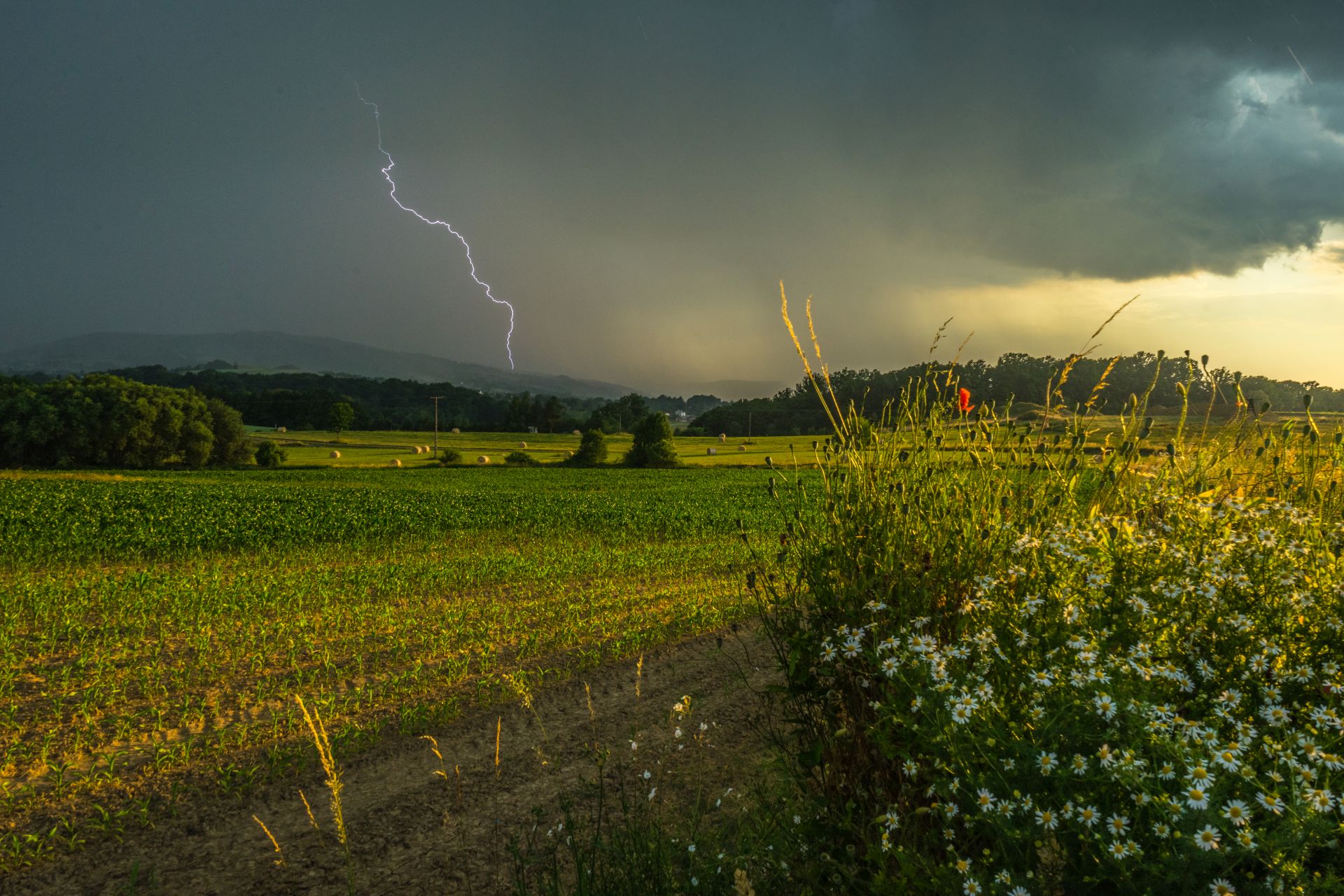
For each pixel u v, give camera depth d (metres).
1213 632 2.33
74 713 7.22
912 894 2.02
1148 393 3.19
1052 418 3.22
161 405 71.00
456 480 52.38
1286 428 3.28
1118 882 1.69
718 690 7.05
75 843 4.77
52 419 65.12
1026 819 1.95
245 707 7.44
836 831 2.66
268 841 4.79
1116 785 1.87
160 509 25.34
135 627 10.52
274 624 10.83
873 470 3.17
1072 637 2.29
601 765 3.89
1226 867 1.60
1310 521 2.88
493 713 7.07
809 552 3.04
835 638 2.77
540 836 4.40
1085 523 2.79
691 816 3.82
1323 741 1.85
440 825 4.77
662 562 16.81
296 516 24.02
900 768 2.46
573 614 11.45
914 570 2.83
